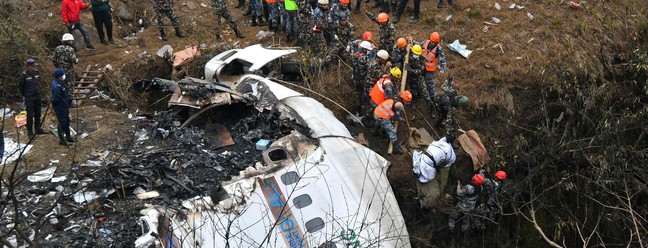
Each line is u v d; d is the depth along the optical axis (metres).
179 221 6.11
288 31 11.27
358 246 6.12
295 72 10.24
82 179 7.32
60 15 12.03
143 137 8.42
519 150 8.97
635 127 8.94
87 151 8.12
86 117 9.16
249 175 6.74
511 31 11.42
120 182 7.01
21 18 11.27
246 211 6.33
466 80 10.23
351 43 9.66
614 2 12.13
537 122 9.64
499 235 8.70
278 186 6.63
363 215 6.54
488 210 8.47
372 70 8.84
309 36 10.57
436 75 10.34
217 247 6.00
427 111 9.83
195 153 7.65
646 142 9.36
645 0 11.40
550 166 8.86
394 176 8.63
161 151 7.70
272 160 7.44
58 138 8.56
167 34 12.07
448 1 12.40
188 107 8.70
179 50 11.31
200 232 6.05
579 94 9.11
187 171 7.25
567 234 8.74
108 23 11.32
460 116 9.67
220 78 9.29
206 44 11.46
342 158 7.12
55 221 6.57
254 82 8.59
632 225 8.04
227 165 7.39
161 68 10.76
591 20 11.44
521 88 10.05
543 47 10.85
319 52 10.52
